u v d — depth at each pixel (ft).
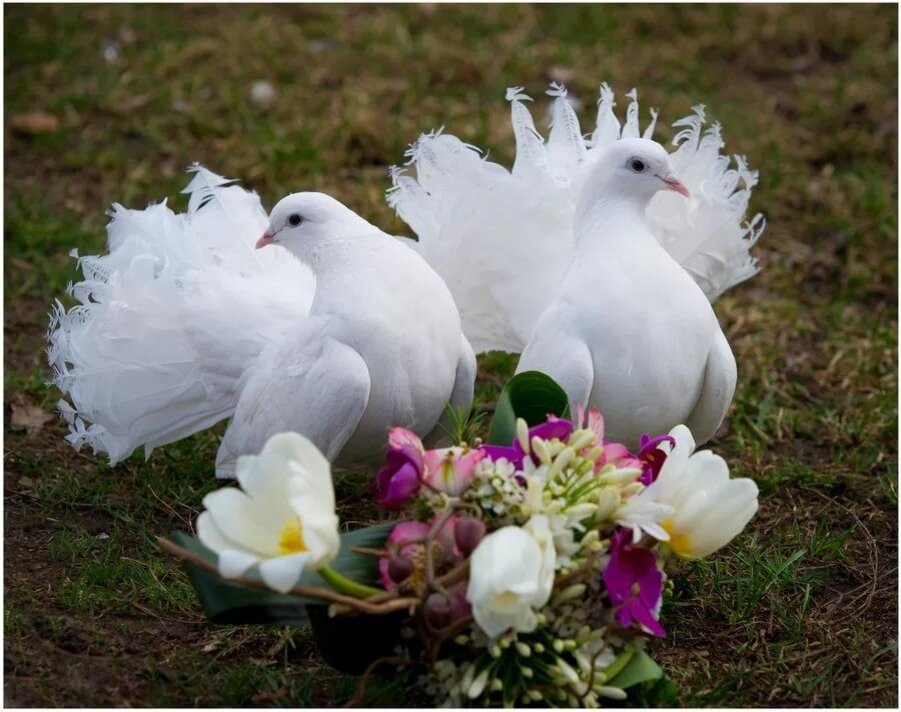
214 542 9.80
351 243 12.98
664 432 13.23
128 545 14.49
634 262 12.84
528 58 27.84
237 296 13.83
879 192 22.90
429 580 10.05
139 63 27.45
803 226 22.57
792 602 13.44
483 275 14.25
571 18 30.14
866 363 18.78
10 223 21.42
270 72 27.20
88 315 14.02
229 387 13.83
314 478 9.84
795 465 16.17
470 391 13.78
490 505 10.42
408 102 25.94
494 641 10.18
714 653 12.60
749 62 28.66
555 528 10.32
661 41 29.43
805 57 28.99
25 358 18.60
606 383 12.75
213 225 14.67
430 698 11.19
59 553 14.23
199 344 13.73
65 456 16.35
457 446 11.41
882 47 29.19
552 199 13.83
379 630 10.93
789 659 12.44
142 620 12.96
